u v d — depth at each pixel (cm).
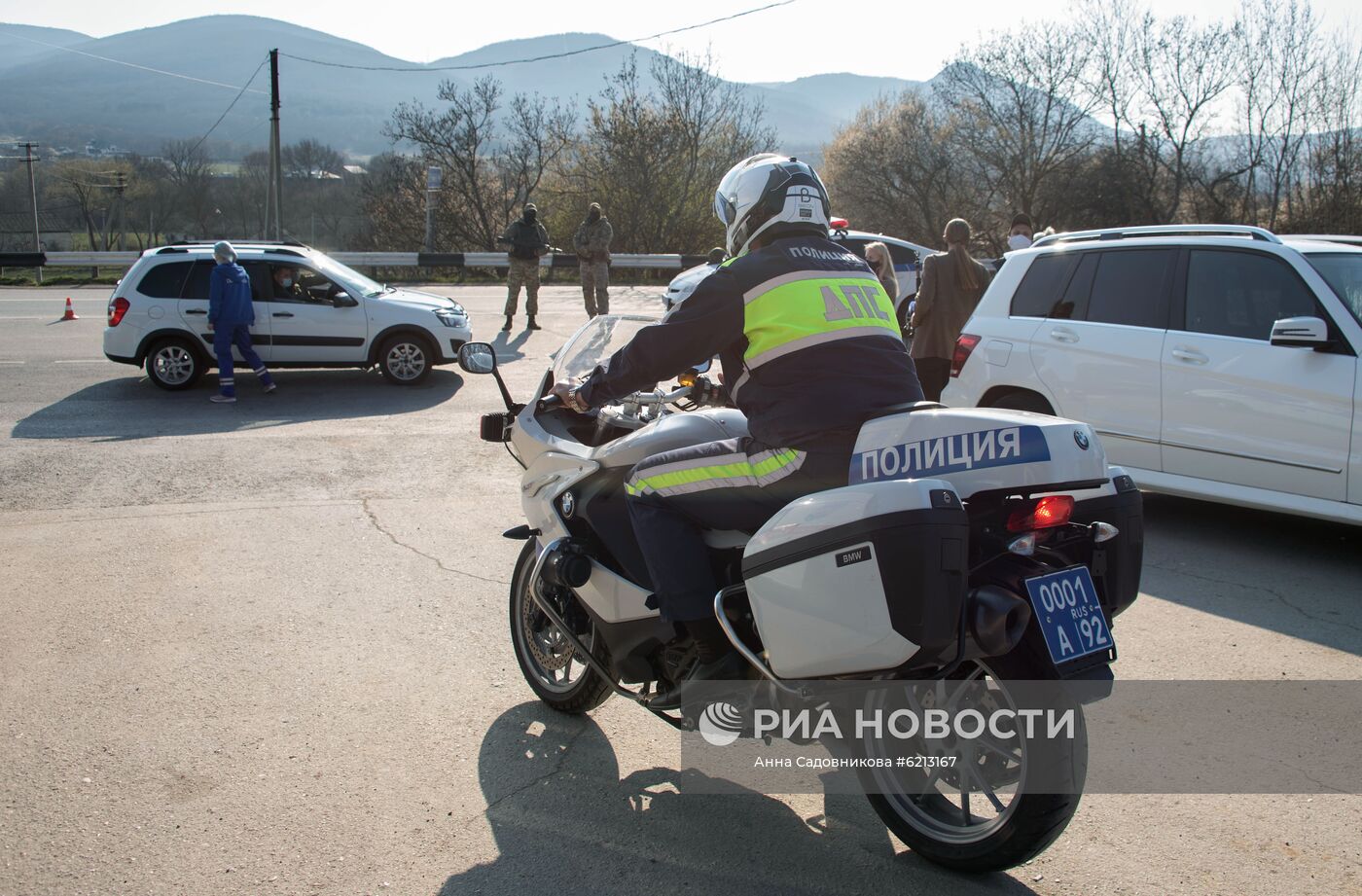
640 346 319
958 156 3981
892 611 269
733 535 333
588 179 3638
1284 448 591
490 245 3841
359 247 3944
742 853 326
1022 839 280
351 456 892
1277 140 3369
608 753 393
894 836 335
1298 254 601
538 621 432
